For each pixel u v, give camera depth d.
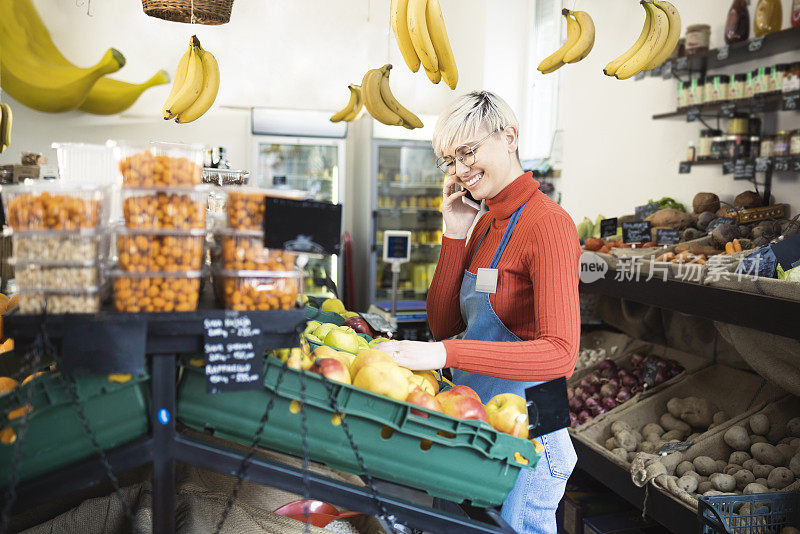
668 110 4.07
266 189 1.07
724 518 2.12
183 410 1.13
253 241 1.07
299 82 6.77
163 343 1.05
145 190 1.02
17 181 3.78
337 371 1.19
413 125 3.21
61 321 0.98
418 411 1.15
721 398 3.09
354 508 1.14
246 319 1.06
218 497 1.39
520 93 6.32
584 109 4.96
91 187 1.00
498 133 1.75
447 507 1.54
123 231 1.02
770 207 3.23
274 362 1.09
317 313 2.07
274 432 1.13
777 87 3.13
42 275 0.99
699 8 3.81
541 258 1.64
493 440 1.20
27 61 5.49
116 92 5.97
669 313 3.58
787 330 2.20
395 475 1.19
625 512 2.93
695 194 3.86
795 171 3.15
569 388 3.68
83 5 5.99
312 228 1.08
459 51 6.86
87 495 1.43
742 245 3.03
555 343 1.54
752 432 2.70
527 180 1.78
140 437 1.08
